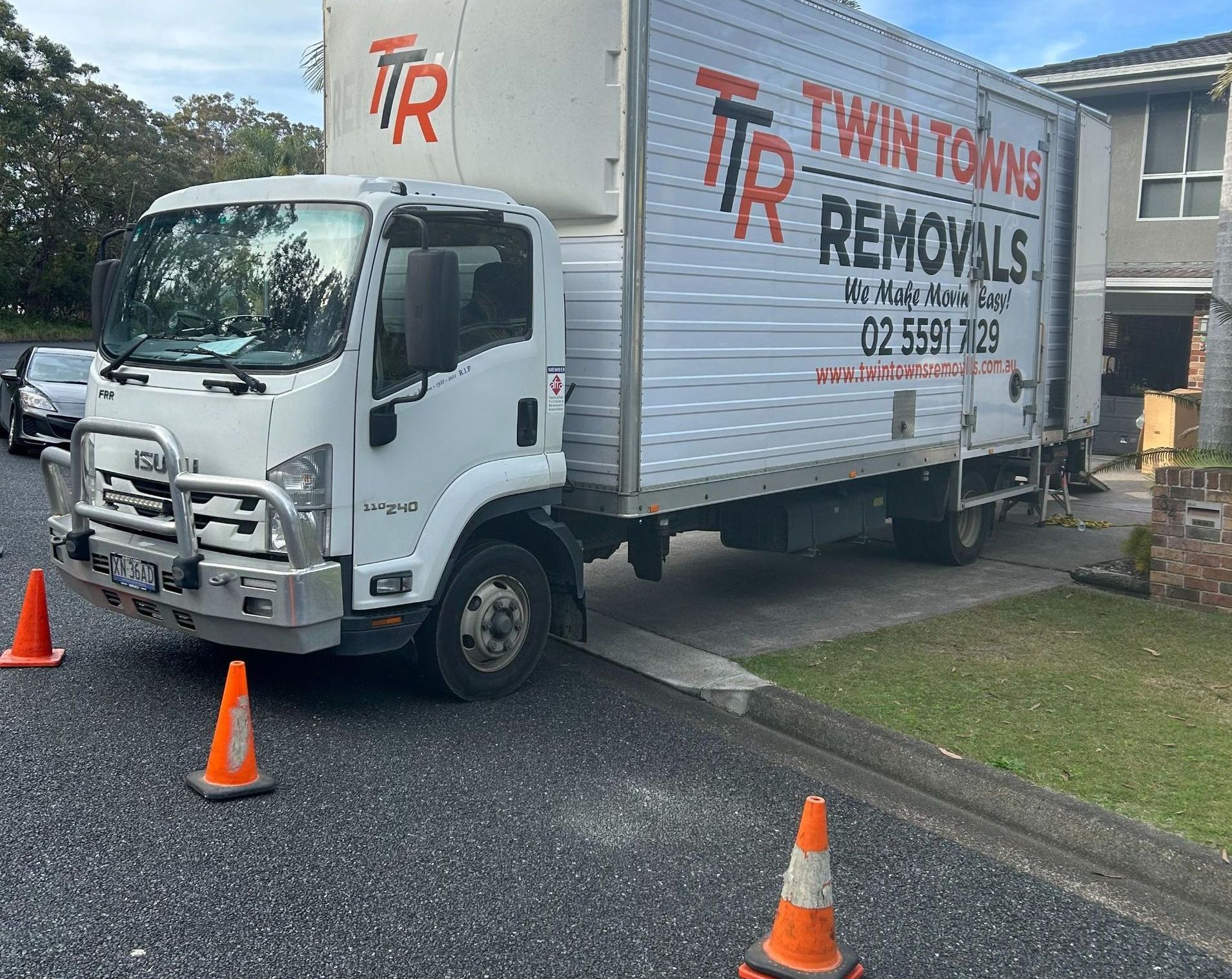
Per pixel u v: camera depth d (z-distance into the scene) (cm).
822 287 746
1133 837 449
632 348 610
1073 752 539
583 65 599
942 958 376
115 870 405
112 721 547
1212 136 1720
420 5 660
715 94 644
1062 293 1081
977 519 1005
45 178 4788
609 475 627
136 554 550
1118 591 884
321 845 433
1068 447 1149
